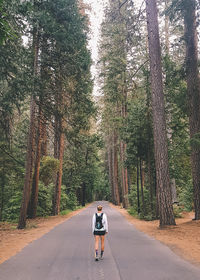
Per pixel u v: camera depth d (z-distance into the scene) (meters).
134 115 20.17
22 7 10.74
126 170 34.53
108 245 8.63
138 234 11.28
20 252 7.62
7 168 20.94
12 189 22.31
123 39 17.83
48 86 15.76
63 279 5.02
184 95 14.87
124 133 21.05
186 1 13.51
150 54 14.77
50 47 15.66
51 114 16.97
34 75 13.20
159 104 14.16
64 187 31.38
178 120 18.22
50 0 14.76
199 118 14.38
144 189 24.50
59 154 25.56
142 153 20.83
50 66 16.31
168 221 13.26
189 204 24.31
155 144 14.03
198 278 5.02
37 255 7.20
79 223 16.41
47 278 5.09
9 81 12.64
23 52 12.23
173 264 6.09
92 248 8.16
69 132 18.42
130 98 23.33
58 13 15.35
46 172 23.23
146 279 4.97
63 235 11.09
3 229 14.31
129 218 20.47
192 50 14.77
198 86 14.55
